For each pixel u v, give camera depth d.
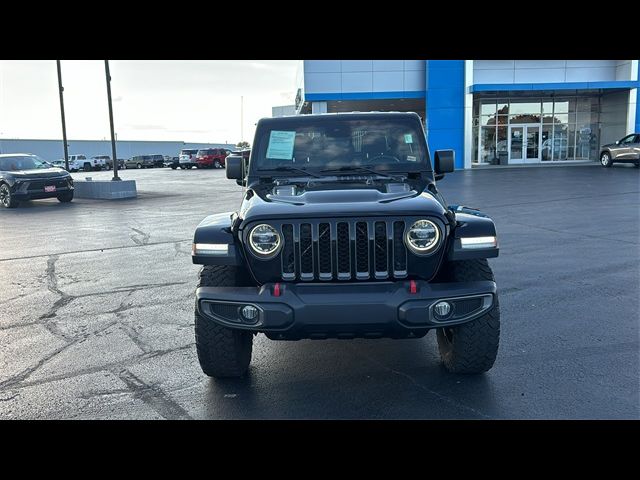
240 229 3.85
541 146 36.03
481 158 36.16
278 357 4.91
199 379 4.45
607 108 35.09
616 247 9.33
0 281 8.00
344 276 3.72
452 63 32.66
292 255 3.75
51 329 5.81
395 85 33.34
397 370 4.55
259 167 5.04
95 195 21.14
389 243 3.70
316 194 4.11
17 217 15.77
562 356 4.73
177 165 54.22
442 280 4.15
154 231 12.67
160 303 6.72
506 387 4.16
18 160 19.64
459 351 4.14
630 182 21.14
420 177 4.88
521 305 6.23
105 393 4.22
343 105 36.94
